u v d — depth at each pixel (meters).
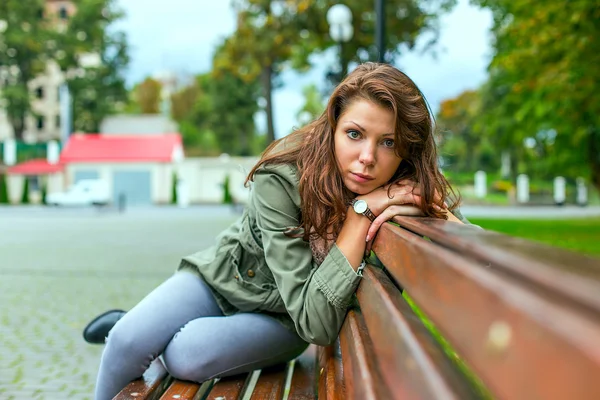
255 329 2.28
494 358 0.57
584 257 0.54
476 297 0.64
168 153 49.59
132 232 18.11
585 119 19.08
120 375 2.28
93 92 55.75
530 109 18.59
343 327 1.73
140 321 2.26
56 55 52.97
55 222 23.97
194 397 2.16
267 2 24.23
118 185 49.56
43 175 50.41
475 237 0.78
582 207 46.19
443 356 0.75
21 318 5.57
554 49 13.52
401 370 0.84
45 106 64.25
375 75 1.76
